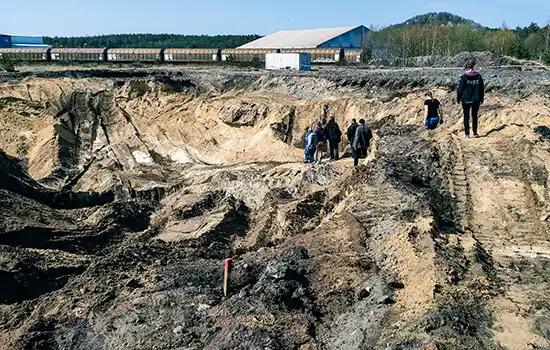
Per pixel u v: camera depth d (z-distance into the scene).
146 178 22.17
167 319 9.98
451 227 11.52
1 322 11.16
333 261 11.06
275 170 19.69
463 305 8.29
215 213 16.62
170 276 12.10
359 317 9.00
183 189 19.84
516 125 16.11
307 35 76.06
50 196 19.12
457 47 55.91
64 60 57.19
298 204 15.60
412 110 22.75
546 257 9.97
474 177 13.27
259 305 9.78
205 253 14.16
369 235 11.92
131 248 13.91
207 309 10.20
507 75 24.27
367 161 16.80
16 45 96.81
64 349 9.88
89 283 12.25
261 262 12.09
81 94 32.12
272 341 8.55
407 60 47.56
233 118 28.12
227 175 20.34
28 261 13.29
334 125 20.42
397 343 7.65
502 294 8.65
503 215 11.61
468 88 14.95
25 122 30.25
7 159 20.80
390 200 12.87
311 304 9.89
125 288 11.75
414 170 14.09
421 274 9.41
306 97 30.38
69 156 26.39
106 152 26.20
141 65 53.00
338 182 16.55
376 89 27.98
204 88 34.91
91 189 22.16
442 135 16.59
